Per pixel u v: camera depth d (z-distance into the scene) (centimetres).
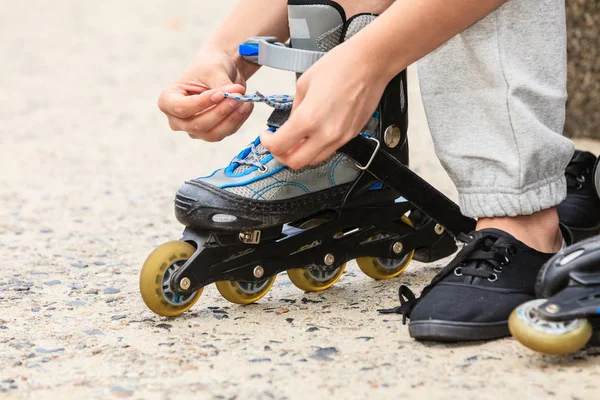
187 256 197
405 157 211
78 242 298
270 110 554
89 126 531
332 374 160
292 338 183
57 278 250
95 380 164
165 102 206
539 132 175
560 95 181
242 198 191
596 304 150
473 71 180
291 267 205
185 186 195
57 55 790
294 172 195
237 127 211
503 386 150
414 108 528
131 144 482
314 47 193
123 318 205
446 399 146
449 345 172
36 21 983
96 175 413
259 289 210
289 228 209
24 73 714
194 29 895
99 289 236
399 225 220
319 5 189
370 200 210
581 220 240
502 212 181
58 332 196
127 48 811
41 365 174
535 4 175
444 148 187
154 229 317
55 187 390
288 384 157
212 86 210
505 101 175
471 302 171
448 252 232
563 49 182
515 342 170
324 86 164
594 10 403
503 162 178
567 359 160
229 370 166
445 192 345
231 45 218
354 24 192
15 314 212
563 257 160
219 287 204
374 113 201
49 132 516
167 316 201
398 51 164
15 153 463
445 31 164
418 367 161
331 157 199
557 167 182
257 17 218
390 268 230
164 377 164
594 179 224
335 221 208
